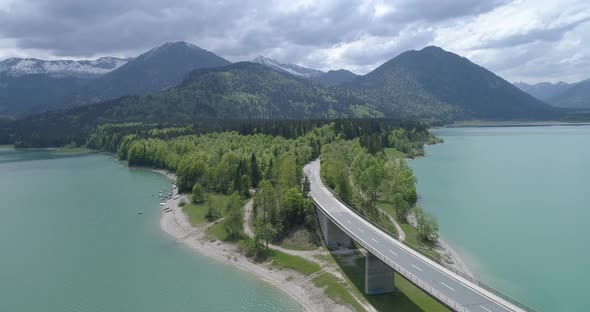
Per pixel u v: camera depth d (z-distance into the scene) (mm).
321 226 104812
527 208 130500
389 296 73000
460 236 105375
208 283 83625
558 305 72062
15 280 85188
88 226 123062
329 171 136750
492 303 54156
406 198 131500
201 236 111188
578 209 128125
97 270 90062
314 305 74375
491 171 198750
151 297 77250
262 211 114062
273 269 89375
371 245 76500
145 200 156000
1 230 119688
